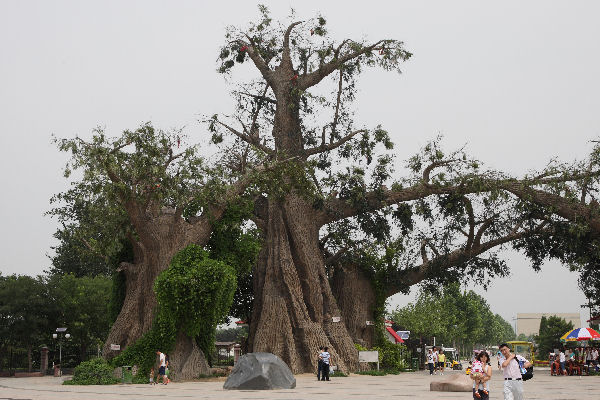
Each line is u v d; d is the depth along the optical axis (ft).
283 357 132.77
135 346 115.14
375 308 159.84
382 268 161.07
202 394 73.05
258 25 161.07
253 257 133.90
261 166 136.77
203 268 115.24
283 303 137.08
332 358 133.59
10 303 179.22
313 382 105.40
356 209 152.46
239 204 132.67
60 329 166.81
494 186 146.30
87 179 105.70
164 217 124.88
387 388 86.63
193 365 116.26
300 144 156.97
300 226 147.84
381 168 152.87
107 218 124.26
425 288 167.53
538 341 353.51
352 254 157.79
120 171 109.70
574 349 155.94
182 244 122.93
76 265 251.60
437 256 161.17
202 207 128.26
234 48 165.78
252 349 142.72
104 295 200.75
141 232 119.44
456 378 79.92
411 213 152.05
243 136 160.56
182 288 112.78
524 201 150.20
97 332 203.51
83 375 103.71
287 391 79.30
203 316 116.06
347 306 157.17
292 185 138.00
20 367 194.18
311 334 135.64
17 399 64.03
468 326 389.39
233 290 121.29
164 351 113.39
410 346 208.74
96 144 106.93
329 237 159.53
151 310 119.55
